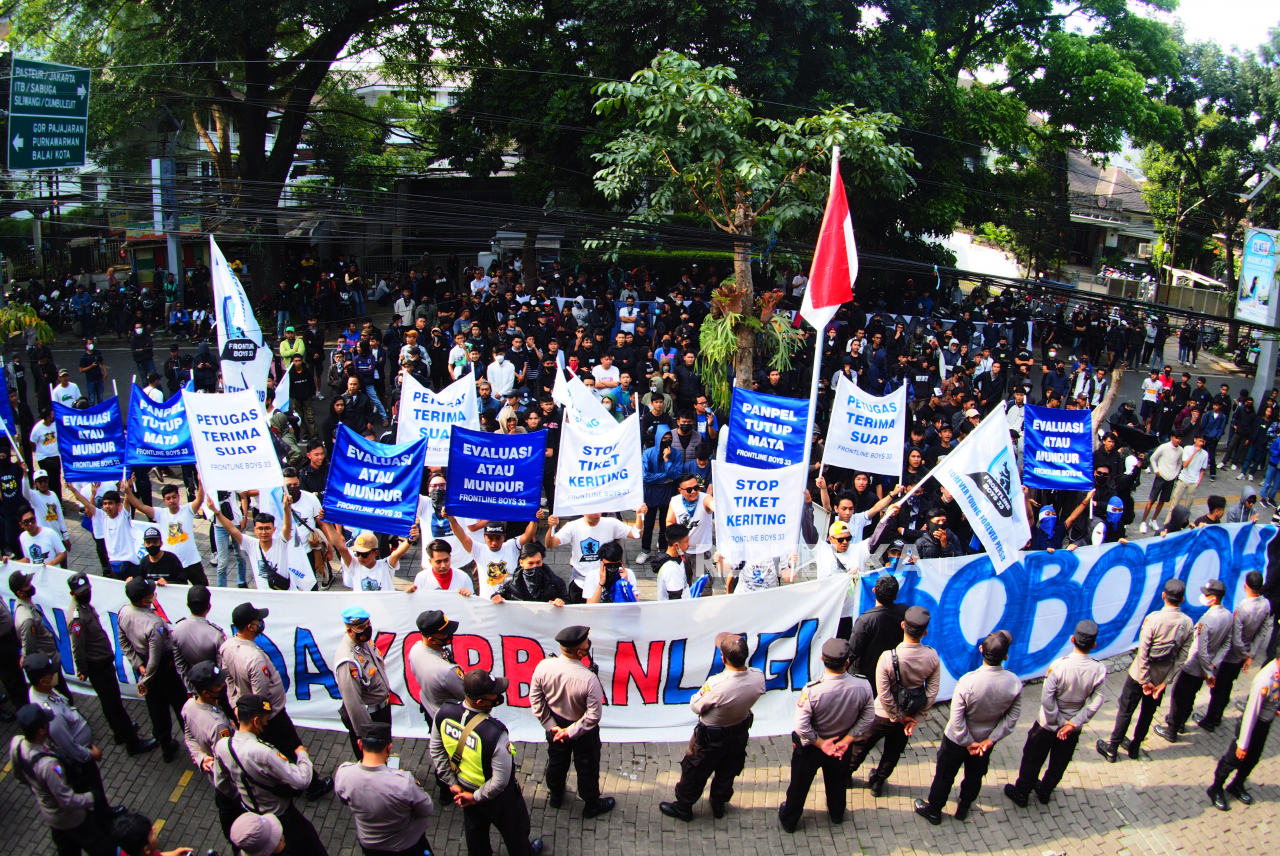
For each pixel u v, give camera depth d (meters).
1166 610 8.95
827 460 11.32
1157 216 36.81
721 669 9.15
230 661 7.70
